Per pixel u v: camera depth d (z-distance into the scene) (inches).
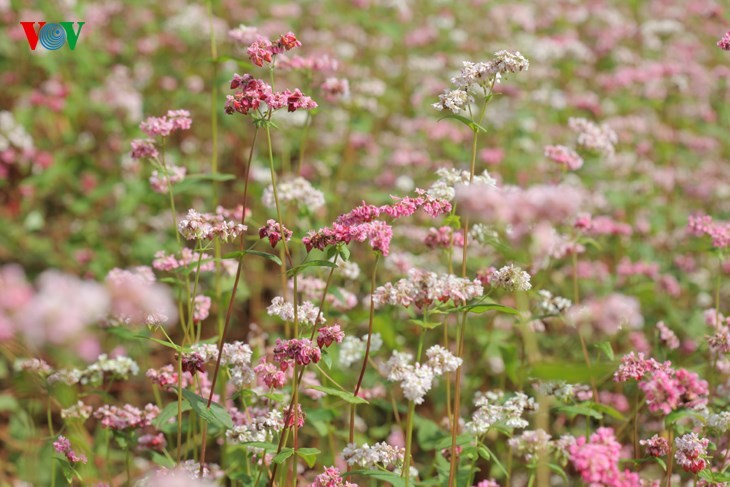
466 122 174.4
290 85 397.4
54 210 361.1
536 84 459.5
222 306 230.4
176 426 201.9
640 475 202.8
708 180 394.3
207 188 340.5
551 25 582.9
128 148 381.1
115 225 349.1
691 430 194.4
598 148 264.8
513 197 144.5
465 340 273.7
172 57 483.2
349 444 168.6
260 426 174.1
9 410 242.4
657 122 448.5
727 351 200.2
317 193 239.8
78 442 190.7
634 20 594.9
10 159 348.5
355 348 212.4
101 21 483.2
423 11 590.6
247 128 395.9
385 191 365.7
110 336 260.4
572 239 245.3
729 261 314.0
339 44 510.9
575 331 259.9
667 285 301.7
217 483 187.5
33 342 111.7
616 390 250.5
